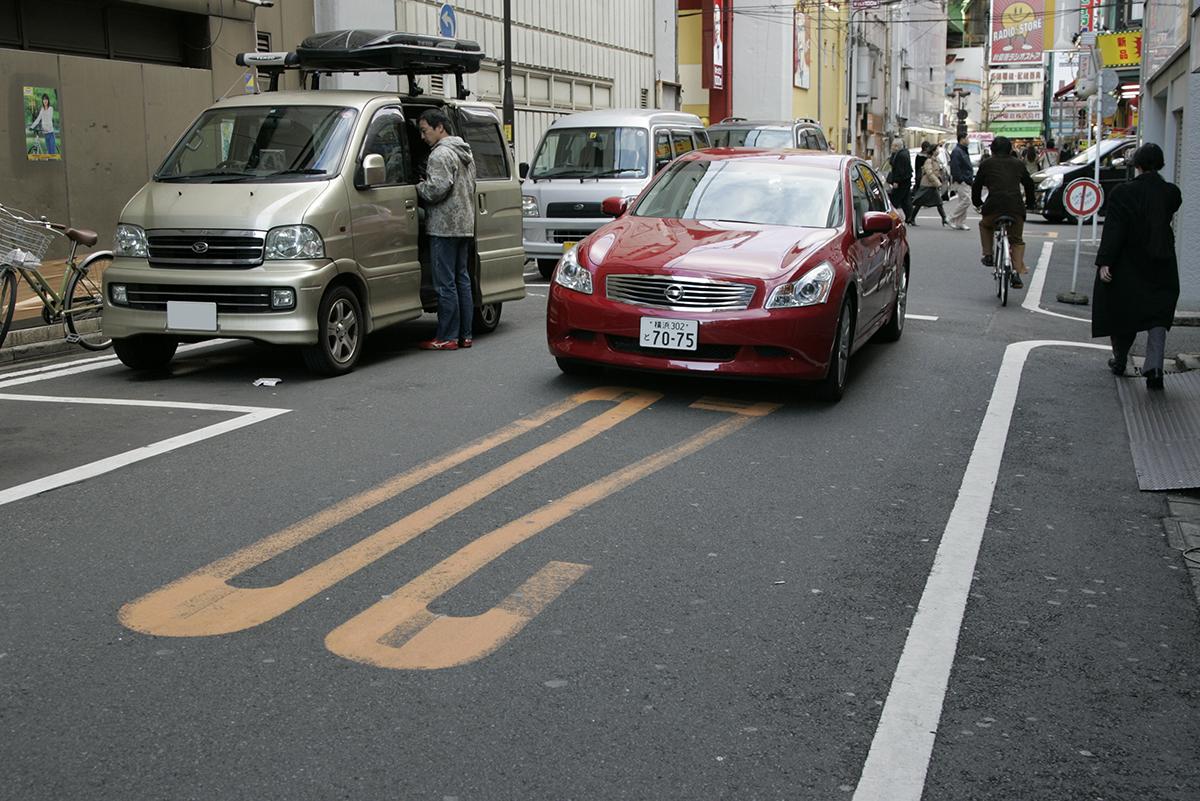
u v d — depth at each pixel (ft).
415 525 17.93
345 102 31.48
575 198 51.16
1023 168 47.39
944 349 35.19
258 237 27.86
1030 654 13.98
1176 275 29.50
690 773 11.07
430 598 15.12
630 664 13.35
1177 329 39.55
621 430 24.02
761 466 21.66
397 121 32.60
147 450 22.00
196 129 31.27
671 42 128.67
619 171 52.16
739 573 16.28
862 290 28.99
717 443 23.20
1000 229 47.06
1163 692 13.07
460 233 32.63
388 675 12.94
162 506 18.69
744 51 160.04
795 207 29.66
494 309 37.32
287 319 27.86
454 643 13.80
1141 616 15.23
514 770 11.03
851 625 14.61
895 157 89.40
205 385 28.32
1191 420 25.86
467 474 20.68
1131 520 19.21
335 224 29.01
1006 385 29.73
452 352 33.06
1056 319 42.32
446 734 11.68
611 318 26.32
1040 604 15.53
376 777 10.86
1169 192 29.40
